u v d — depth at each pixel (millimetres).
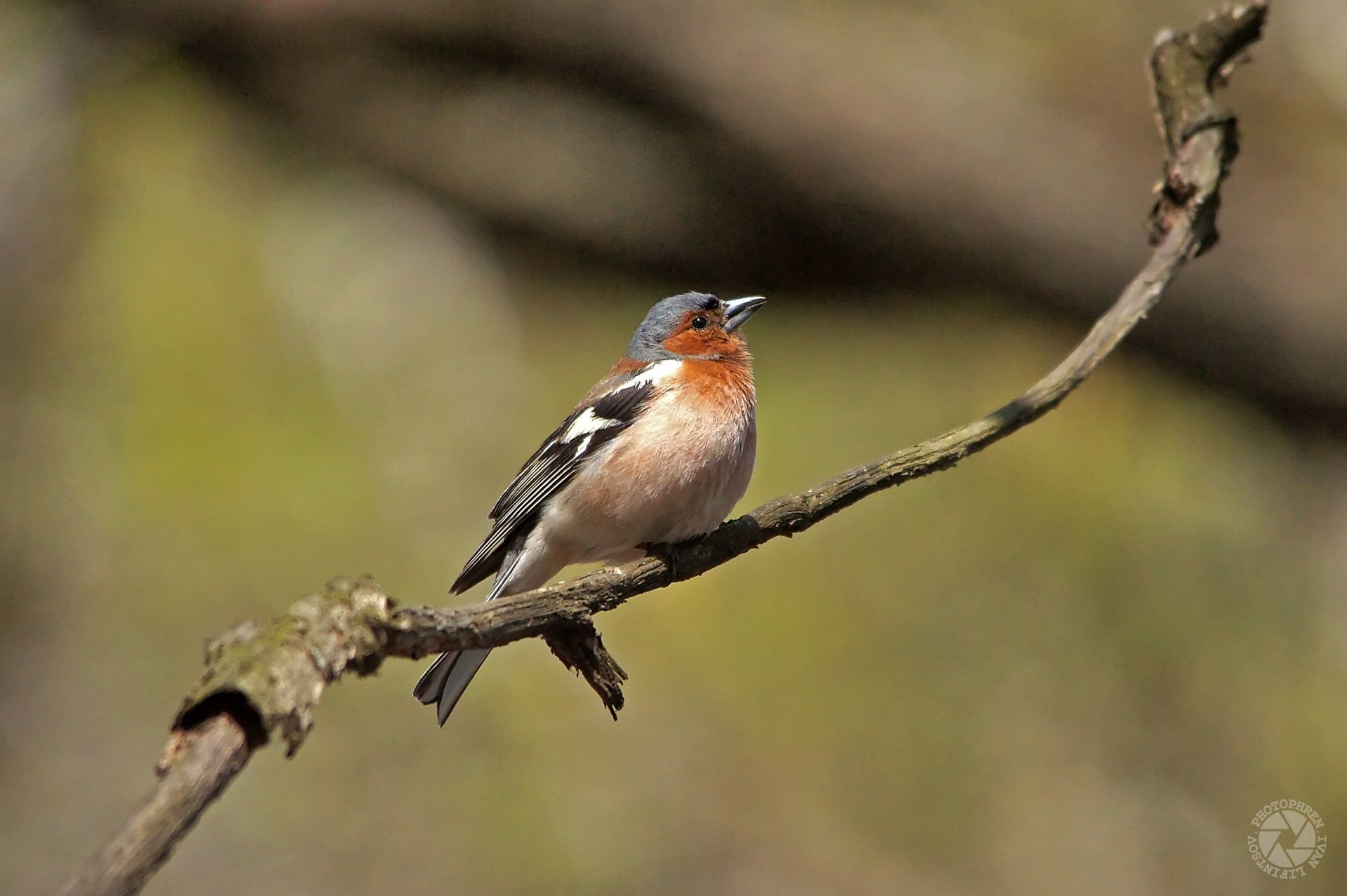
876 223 14352
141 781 12562
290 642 2965
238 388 14914
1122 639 14414
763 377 15266
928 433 14961
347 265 15500
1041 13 14914
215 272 15383
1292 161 14164
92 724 12852
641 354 7434
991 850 12953
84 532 13781
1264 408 14430
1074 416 15547
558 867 11922
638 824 12336
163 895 11227
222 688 2756
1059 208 13961
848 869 12297
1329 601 14445
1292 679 14234
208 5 14219
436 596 13836
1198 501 15180
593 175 14594
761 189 14383
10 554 13453
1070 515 15078
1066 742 13531
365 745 12586
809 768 13086
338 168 15133
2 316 14523
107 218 15289
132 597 13531
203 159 15453
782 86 13875
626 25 13758
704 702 13398
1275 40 14945
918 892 12336
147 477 14125
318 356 15078
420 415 14938
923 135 13969
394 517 14336
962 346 15180
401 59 14305
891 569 14758
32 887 11477
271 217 15625
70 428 14383
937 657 14195
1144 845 12953
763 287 15250
